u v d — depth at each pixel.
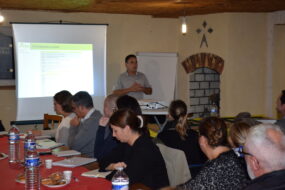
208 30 6.68
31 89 6.04
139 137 2.51
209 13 6.63
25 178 2.40
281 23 6.49
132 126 2.49
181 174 2.68
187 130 3.35
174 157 2.70
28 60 6.00
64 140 3.98
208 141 2.19
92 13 6.40
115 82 6.65
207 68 7.09
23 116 6.00
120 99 2.92
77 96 3.61
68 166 2.77
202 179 2.06
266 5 5.82
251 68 6.66
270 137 1.50
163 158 2.62
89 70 6.34
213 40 6.64
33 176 2.43
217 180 2.03
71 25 6.20
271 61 6.70
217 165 2.06
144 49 6.82
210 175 2.05
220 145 2.18
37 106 6.08
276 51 6.71
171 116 3.47
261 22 6.66
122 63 6.68
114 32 6.59
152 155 2.45
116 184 2.10
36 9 6.00
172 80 6.91
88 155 3.55
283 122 3.42
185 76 6.97
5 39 5.89
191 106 7.02
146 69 6.78
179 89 7.05
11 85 5.99
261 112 6.78
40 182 2.34
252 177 1.62
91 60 6.34
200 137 2.24
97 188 2.23
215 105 6.35
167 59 6.89
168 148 2.80
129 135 2.51
